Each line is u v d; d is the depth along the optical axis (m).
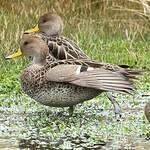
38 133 10.16
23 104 12.70
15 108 12.32
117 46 18.47
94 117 11.58
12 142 9.49
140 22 20.70
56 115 11.79
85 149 9.09
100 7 20.98
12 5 19.86
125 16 20.84
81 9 20.69
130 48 18.19
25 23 18.69
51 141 9.59
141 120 11.34
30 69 11.36
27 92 11.43
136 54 17.58
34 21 18.94
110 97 11.98
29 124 10.88
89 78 10.43
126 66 11.61
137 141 9.66
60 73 10.71
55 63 11.23
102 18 20.64
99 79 10.36
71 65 10.82
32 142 9.50
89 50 17.77
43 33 14.34
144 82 15.08
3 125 10.75
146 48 18.72
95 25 20.11
